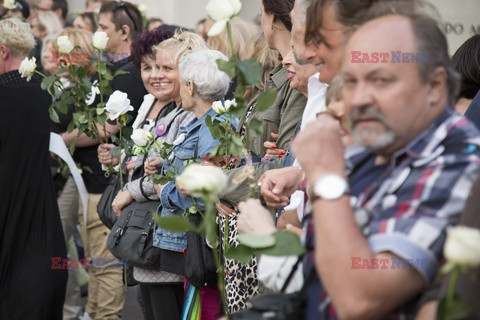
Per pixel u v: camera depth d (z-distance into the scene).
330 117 2.52
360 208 2.43
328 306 2.46
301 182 3.56
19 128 5.77
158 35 6.06
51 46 7.29
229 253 2.53
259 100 2.98
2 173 5.73
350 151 2.62
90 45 7.04
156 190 5.20
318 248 2.28
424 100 2.36
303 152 2.40
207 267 4.74
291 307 2.52
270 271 2.75
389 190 2.38
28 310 5.69
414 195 2.31
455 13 8.05
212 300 4.91
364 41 2.35
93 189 6.80
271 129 4.43
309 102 3.81
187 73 5.02
